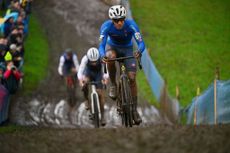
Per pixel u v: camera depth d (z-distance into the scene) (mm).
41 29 44406
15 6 33656
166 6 57438
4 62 24609
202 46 48281
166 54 45344
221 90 21984
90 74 21531
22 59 30500
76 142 9164
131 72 15711
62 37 43094
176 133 9625
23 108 27031
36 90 31000
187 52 46344
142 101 32750
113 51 16062
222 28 53625
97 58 20953
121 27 15398
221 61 45375
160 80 31547
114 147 7840
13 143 10094
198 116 24125
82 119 27141
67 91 30156
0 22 29688
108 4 50750
